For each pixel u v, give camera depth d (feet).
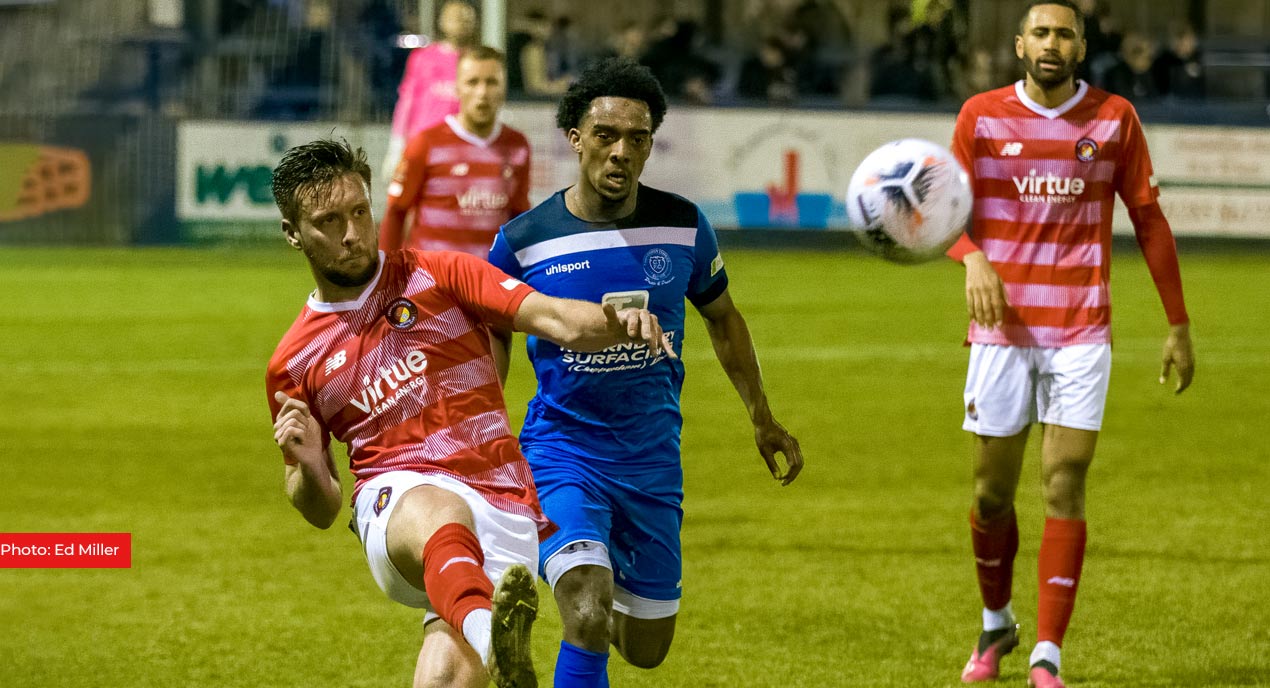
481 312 25.12
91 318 96.99
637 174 27.99
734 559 45.52
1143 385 77.36
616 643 30.09
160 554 46.21
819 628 38.55
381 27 128.47
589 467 28.27
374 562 24.86
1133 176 34.68
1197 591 41.68
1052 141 34.47
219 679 34.55
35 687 33.96
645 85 27.58
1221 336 92.27
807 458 60.64
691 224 28.89
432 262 25.55
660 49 135.13
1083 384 34.22
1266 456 61.05
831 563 45.09
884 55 136.56
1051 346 34.55
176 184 128.88
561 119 28.40
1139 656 35.96
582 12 156.25
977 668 34.78
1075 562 33.63
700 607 40.45
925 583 42.93
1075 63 34.35
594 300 28.30
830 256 128.77
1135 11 155.53
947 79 135.74
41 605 40.78
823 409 70.95
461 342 25.35
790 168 127.85
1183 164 127.54
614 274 28.27
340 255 24.47
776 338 90.94
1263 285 113.50
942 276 120.57
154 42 135.74
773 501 53.57
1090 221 34.60
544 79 130.41
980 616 39.73
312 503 25.11
